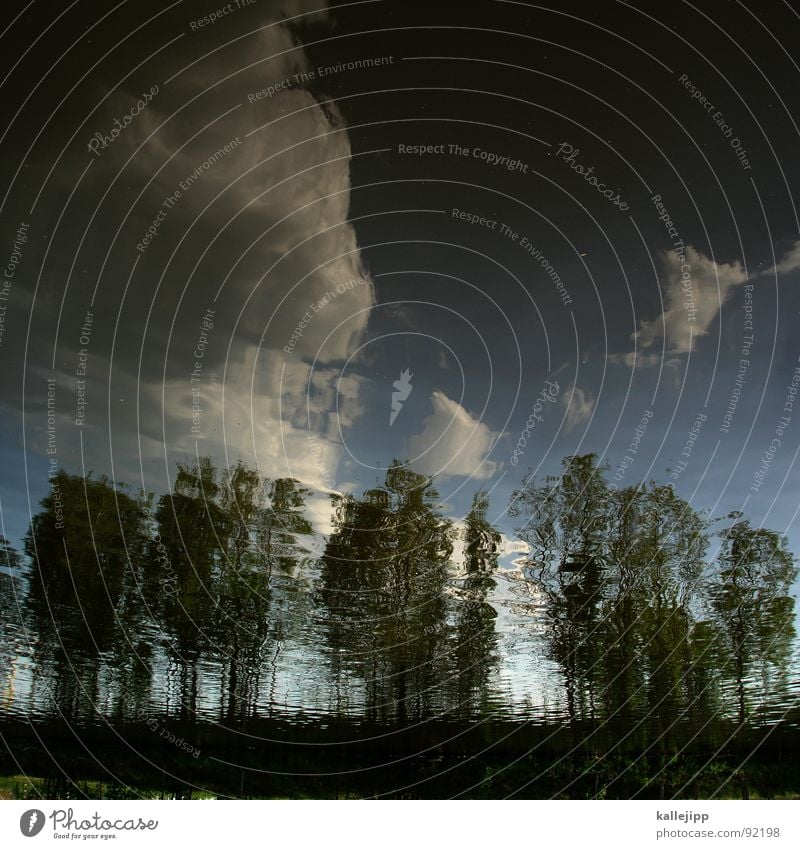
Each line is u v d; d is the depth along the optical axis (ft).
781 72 49.65
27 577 54.95
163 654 59.98
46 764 65.10
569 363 55.47
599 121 51.31
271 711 66.54
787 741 68.44
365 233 53.93
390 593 61.41
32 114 45.70
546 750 73.61
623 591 59.16
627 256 53.36
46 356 50.78
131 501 55.06
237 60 48.80
